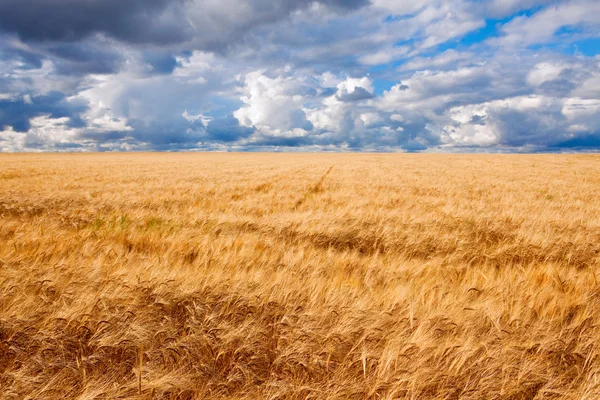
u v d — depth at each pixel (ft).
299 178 82.02
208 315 11.71
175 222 29.84
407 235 26.86
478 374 9.36
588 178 91.56
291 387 9.03
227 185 63.36
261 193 53.47
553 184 75.00
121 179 77.66
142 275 14.35
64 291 12.82
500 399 8.93
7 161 187.52
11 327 10.65
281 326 11.25
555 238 25.75
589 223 30.73
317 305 12.32
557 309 12.46
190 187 60.95
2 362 9.79
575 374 9.82
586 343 10.47
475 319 11.71
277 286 13.76
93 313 11.56
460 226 30.71
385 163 181.68
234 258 17.37
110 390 8.72
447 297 13.03
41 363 9.53
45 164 153.17
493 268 18.43
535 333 10.85
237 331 10.84
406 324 11.23
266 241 22.45
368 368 9.57
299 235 27.30
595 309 12.42
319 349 10.32
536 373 9.38
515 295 13.47
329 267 17.49
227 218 31.40
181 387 8.95
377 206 41.39
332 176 90.74
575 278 15.87
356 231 28.45
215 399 8.74
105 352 10.31
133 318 11.47
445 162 197.47
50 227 25.91
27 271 14.05
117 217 32.48
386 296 13.28
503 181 80.02
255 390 9.12
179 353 10.09
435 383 9.14
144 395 8.68
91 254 17.71
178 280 14.08
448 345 10.12
